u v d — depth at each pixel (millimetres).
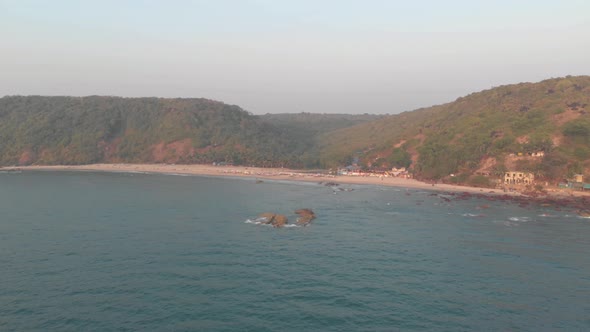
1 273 54312
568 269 58219
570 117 160500
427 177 171000
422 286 51688
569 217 94750
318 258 62469
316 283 52281
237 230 79812
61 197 121688
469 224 86875
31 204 108062
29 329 39844
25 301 45875
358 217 94375
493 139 165625
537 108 179000
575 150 141625
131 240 71188
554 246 69875
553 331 40656
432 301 47250
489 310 45125
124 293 48344
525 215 97125
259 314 43531
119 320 41812
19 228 79438
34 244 68125
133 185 157375
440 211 102625
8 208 101750
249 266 58375
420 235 77062
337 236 76000
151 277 53500
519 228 83062
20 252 63625
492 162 154750
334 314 43688
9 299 46312
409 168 196250
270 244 69875
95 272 55125
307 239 73562
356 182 174875
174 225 83188
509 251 66875
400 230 81188
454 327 41219
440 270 57562
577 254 65250
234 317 42750
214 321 41875
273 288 50469
